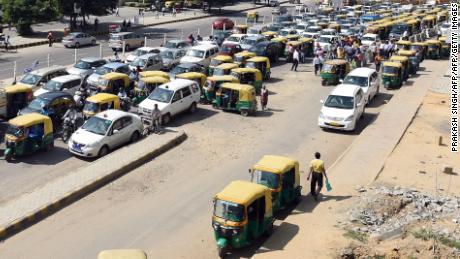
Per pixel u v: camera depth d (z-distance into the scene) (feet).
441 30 234.99
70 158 87.10
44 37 200.13
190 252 58.65
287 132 102.06
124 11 294.05
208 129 102.58
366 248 57.52
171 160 86.22
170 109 104.63
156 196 72.69
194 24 259.60
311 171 69.15
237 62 143.95
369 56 170.40
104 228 63.62
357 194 71.05
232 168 83.30
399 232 61.05
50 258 57.06
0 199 70.95
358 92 107.65
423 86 140.87
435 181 77.46
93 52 178.19
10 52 173.99
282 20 261.03
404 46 178.29
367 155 87.20
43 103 99.66
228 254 57.93
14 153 85.25
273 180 63.98
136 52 150.30
